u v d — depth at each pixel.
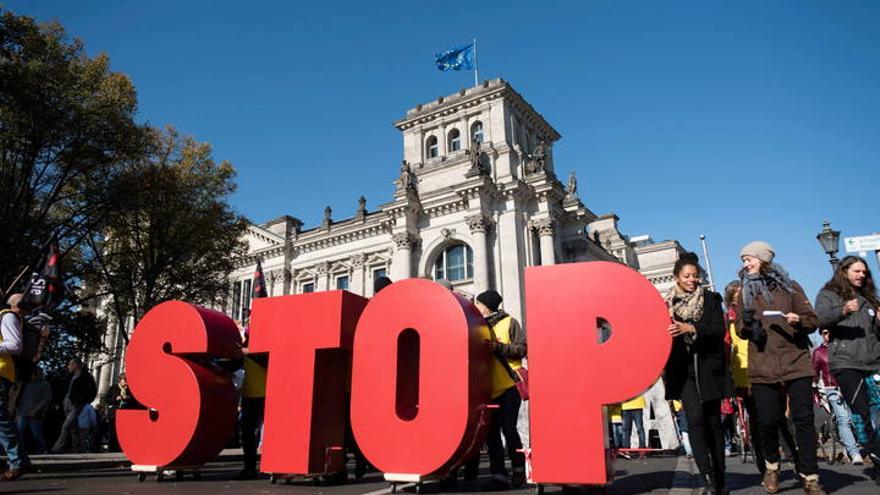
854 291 7.60
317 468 8.27
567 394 6.92
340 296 8.54
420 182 44.88
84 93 26.48
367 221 47.47
